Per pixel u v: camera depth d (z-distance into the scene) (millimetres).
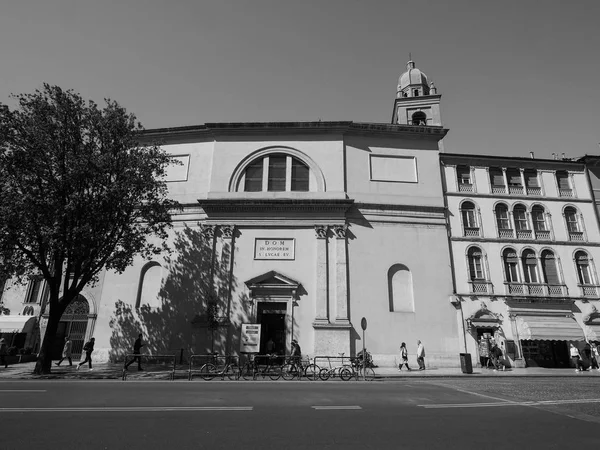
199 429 6777
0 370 17469
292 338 22000
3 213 15117
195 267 23469
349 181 25375
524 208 26203
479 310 23234
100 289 23969
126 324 22828
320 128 26250
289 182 25312
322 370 17562
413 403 9742
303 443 6043
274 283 22891
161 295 23219
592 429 7215
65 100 16953
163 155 19969
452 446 6004
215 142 26312
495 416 8273
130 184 18094
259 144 26250
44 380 14109
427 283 23578
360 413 8352
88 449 5609
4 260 16891
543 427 7320
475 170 26703
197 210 24812
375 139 26703
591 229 26156
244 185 25516
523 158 27062
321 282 22797
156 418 7559
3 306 24016
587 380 16875
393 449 5812
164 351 22156
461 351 22469
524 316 23438
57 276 17078
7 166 15773
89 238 16750
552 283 24672
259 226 24125
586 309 24031
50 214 16312
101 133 17781
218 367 17406
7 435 6238
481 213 25625
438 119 33625
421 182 25844
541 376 18297
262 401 9727
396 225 24656
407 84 36750
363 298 22906
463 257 24422
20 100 16438
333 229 23969
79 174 16594
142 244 19312
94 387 12055
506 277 24484
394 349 22109
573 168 27547
